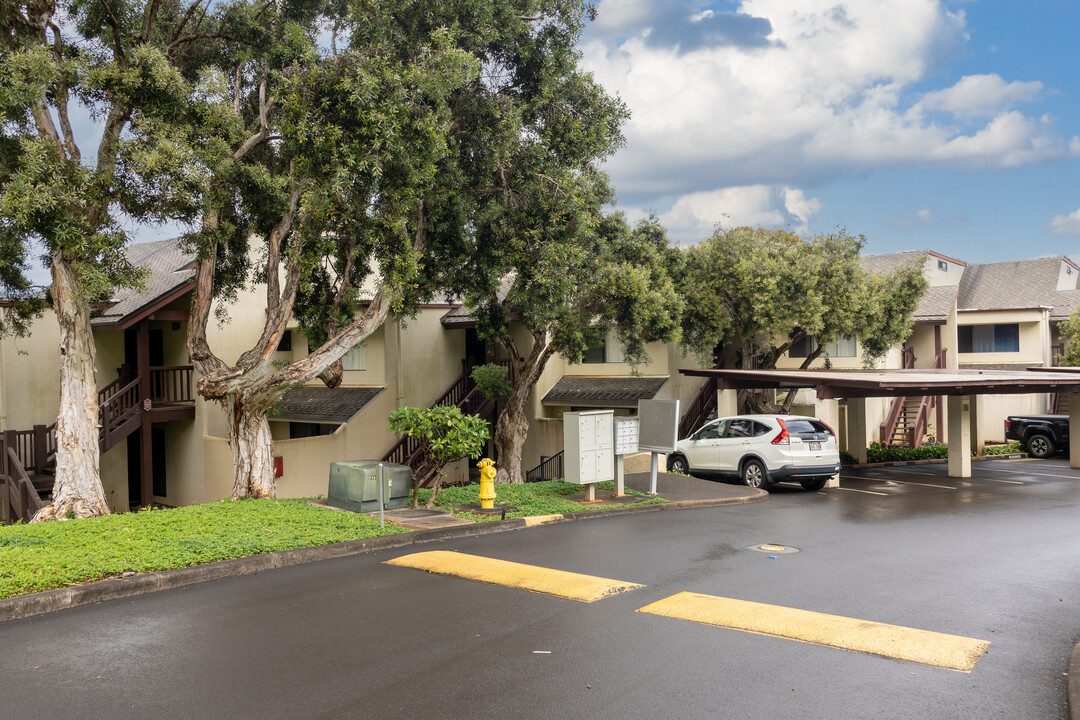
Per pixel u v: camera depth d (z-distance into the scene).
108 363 22.17
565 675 5.39
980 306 35.56
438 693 5.09
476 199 15.34
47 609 7.00
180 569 8.07
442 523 10.92
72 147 12.29
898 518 12.55
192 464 21.17
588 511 12.60
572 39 14.87
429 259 15.33
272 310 13.44
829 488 17.62
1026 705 4.90
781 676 5.38
